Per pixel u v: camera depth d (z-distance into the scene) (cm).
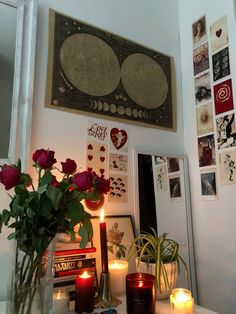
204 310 94
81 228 72
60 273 99
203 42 147
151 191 132
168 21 159
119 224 119
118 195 122
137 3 148
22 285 70
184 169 146
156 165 137
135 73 139
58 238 101
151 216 129
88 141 118
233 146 126
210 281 130
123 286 107
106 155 122
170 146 145
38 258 71
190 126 149
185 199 142
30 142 103
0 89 102
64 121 114
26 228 70
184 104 154
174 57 157
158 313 90
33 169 102
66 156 112
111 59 132
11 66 105
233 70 129
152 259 103
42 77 112
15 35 107
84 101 120
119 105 130
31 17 110
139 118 136
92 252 108
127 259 115
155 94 144
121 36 138
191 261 136
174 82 154
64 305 85
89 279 92
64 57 118
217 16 141
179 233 136
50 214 69
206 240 134
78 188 67
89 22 129
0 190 96
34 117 107
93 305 91
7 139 100
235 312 118
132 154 131
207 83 142
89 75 123
